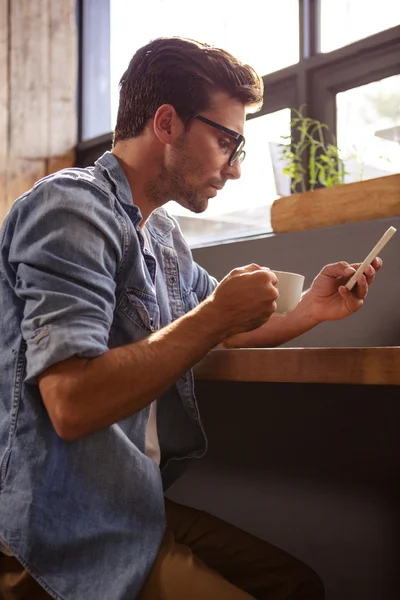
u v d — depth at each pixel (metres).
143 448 1.19
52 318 1.01
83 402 0.98
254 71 1.34
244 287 1.07
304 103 2.20
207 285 1.65
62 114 2.91
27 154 2.82
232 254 2.06
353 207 1.80
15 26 2.83
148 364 1.02
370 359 1.00
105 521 1.07
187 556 1.10
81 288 1.05
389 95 2.06
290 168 2.15
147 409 1.21
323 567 1.83
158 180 1.31
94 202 1.14
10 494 1.05
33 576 1.01
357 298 1.46
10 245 1.15
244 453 2.02
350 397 1.80
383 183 1.74
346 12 2.17
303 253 1.89
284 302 1.22
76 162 2.94
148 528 1.10
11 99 2.80
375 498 1.74
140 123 1.30
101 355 1.01
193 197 1.33
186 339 1.06
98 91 3.00
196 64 1.28
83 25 2.99
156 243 1.45
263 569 1.36
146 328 1.25
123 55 2.93
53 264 1.06
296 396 1.91
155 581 1.06
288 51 2.30
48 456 1.06
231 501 2.04
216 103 1.29
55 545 1.03
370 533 1.74
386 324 1.72
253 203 2.38
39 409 1.07
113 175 1.26
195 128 1.28
